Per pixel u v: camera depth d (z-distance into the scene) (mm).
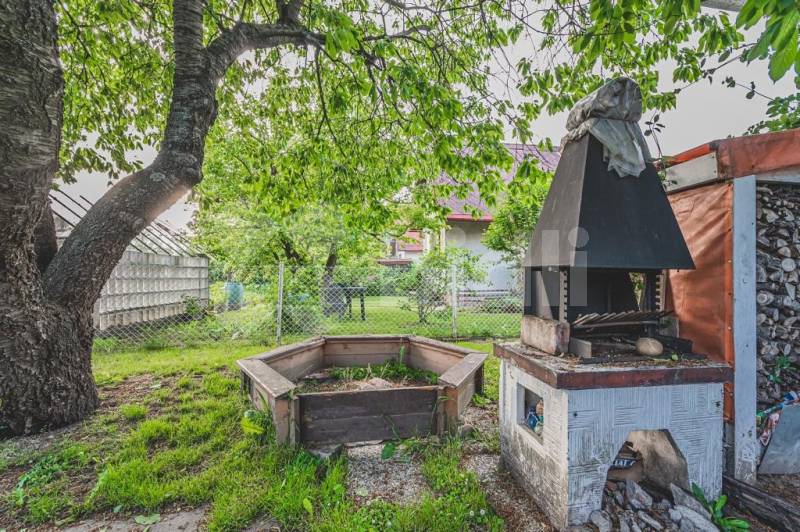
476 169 3406
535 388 1689
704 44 2613
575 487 1452
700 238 2031
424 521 1520
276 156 4371
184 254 7480
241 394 2949
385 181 4254
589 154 1723
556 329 1705
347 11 3510
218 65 2738
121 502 1631
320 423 2148
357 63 3404
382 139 4133
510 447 1925
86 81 3650
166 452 2049
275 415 2086
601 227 1621
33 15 1770
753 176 1851
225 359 4137
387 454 2092
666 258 1647
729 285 1850
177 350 4680
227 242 6922
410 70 2805
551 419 1552
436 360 3602
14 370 2158
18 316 2145
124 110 4027
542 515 1599
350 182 3982
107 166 3992
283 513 1548
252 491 1693
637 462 1825
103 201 2520
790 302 2047
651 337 1780
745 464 1827
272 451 2018
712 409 1579
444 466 1972
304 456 1990
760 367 2037
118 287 5535
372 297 6625
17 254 2078
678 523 1454
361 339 3939
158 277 6504
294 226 6559
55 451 2043
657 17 2547
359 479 1895
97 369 3678
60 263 2422
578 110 1809
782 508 1507
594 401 1465
